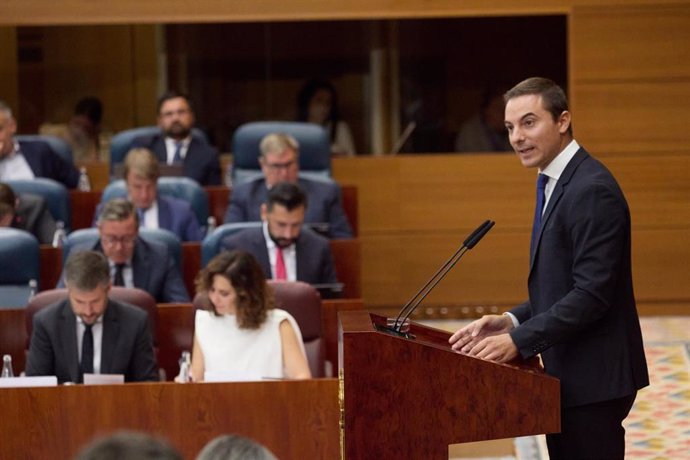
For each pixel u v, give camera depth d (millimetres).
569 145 11289
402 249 28953
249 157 27344
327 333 18828
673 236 28359
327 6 28344
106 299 16750
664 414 19891
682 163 28281
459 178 28719
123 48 28547
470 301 28891
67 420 13875
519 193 28688
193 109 28688
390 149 28750
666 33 28062
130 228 20656
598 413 11023
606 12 28062
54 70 28516
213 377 15883
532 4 28109
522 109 11180
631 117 28234
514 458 18953
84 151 28797
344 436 10125
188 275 22969
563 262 11070
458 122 28609
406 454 10141
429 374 10133
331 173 27625
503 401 10203
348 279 23266
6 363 16641
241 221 25062
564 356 11070
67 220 25016
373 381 10094
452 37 28344
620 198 10938
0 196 22531
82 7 28344
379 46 28438
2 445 13797
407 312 11344
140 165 24000
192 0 28391
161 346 18672
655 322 27703
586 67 28156
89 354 16719
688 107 28156
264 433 14102
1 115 26297
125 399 13930
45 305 17938
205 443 14031
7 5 28234
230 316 16812
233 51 28562
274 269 21406
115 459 5340
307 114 28688
